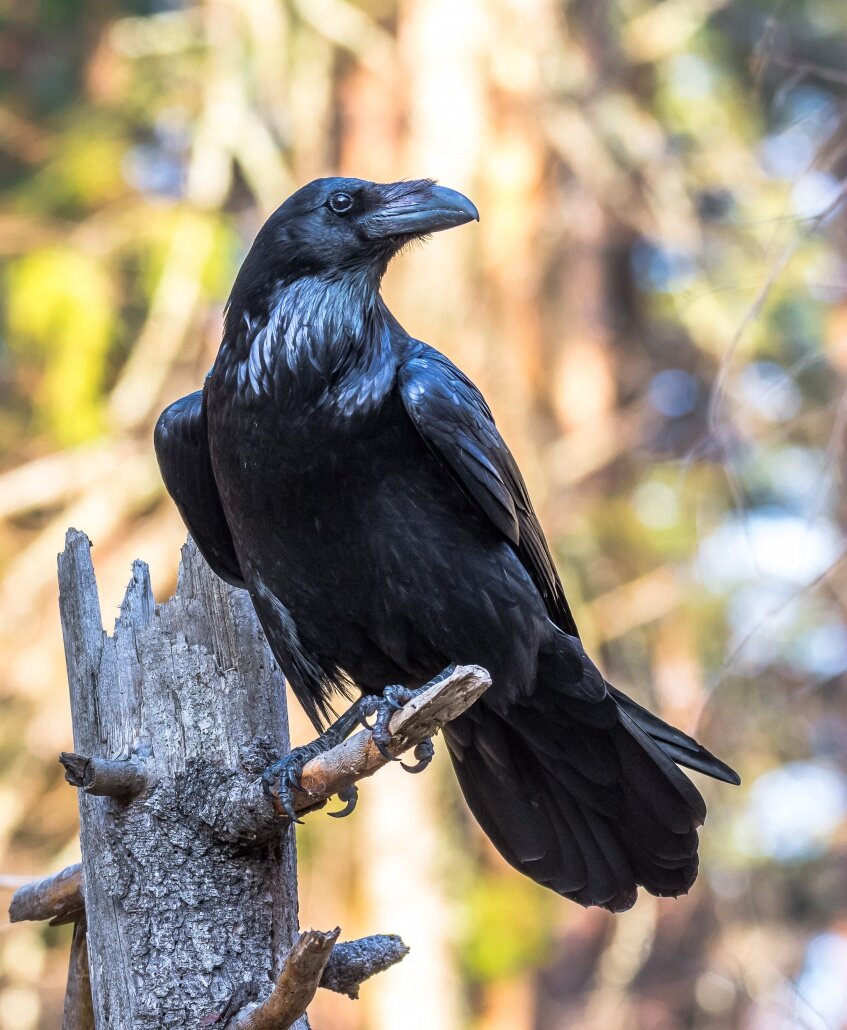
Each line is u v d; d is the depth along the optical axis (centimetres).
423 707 471
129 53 1460
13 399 1563
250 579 644
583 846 657
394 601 621
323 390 613
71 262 1450
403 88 1381
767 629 810
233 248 1419
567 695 627
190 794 510
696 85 1582
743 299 1371
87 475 1390
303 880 1326
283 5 1381
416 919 1305
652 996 1648
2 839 1328
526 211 1377
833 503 971
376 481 615
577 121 1384
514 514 623
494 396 1316
